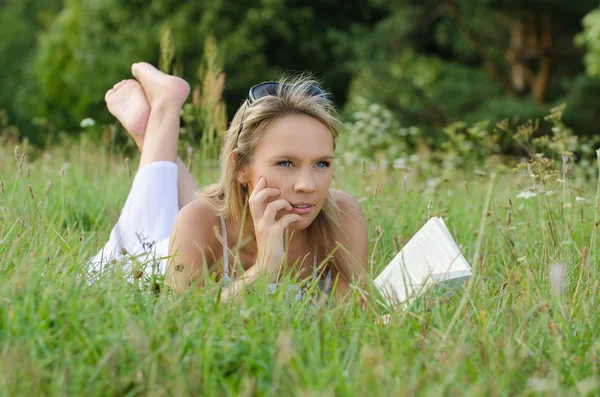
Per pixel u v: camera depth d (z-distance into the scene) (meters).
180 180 4.27
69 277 2.71
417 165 7.50
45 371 2.00
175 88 4.42
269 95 2.94
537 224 4.46
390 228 4.53
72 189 5.44
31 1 39.84
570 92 18.58
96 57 24.39
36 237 3.16
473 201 5.35
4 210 3.71
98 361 2.07
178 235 3.12
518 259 3.35
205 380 1.98
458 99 19.33
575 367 2.22
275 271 2.89
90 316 2.30
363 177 5.30
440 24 20.84
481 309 2.64
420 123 18.59
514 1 18.70
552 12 19.19
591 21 14.69
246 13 22.78
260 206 2.89
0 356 1.99
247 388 1.91
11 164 6.20
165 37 5.44
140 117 4.48
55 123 29.05
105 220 4.30
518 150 10.53
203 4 22.80
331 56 23.95
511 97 19.19
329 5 24.27
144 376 2.02
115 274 2.67
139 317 2.34
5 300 2.32
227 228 3.19
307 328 2.46
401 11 20.38
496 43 20.58
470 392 1.90
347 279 3.29
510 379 2.06
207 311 2.39
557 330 2.42
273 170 2.90
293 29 23.36
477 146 7.77
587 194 5.81
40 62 29.95
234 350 2.16
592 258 3.49
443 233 2.81
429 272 2.68
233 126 3.09
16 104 31.84
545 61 19.94
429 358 2.18
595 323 2.59
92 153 7.14
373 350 2.05
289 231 3.21
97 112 25.05
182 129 5.88
